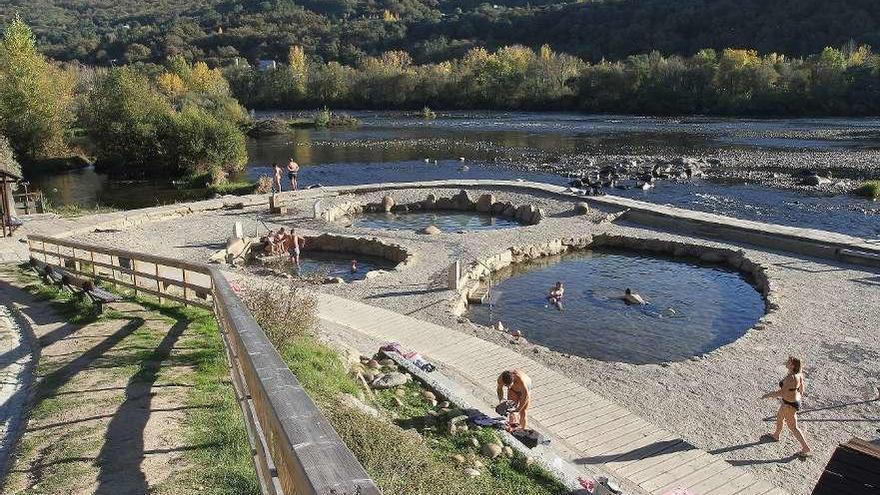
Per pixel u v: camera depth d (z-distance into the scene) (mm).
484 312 19844
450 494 7355
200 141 52000
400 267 22828
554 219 30953
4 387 9055
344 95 122188
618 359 16312
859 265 22641
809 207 34000
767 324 17031
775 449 10867
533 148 61375
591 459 9992
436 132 78375
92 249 15906
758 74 93562
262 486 4504
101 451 6680
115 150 54062
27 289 15828
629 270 24312
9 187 26344
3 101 56094
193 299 14078
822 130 69938
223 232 28859
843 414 12148
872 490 5652
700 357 15172
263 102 125938
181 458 6527
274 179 40219
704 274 23656
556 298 20688
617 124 82312
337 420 8375
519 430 10305
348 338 14797
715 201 35938
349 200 36312
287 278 21234
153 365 9602
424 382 12008
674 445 10531
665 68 102188
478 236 27641
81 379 8969
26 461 6535
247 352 4648
